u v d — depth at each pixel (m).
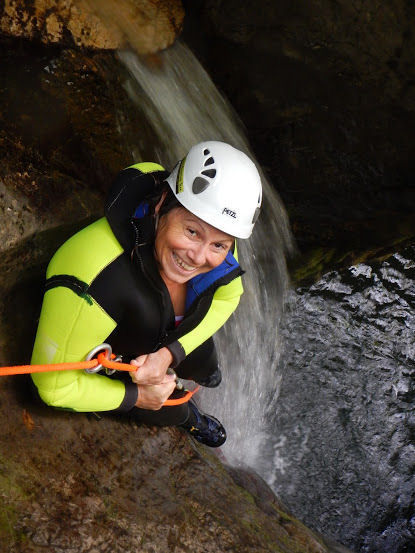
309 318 4.34
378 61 5.18
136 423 2.51
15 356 2.38
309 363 4.13
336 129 5.41
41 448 2.14
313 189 5.38
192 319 2.15
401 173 5.57
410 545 3.55
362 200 5.38
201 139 4.55
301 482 3.63
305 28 5.00
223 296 2.41
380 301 4.43
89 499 2.07
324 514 3.55
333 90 5.28
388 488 3.68
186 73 4.70
